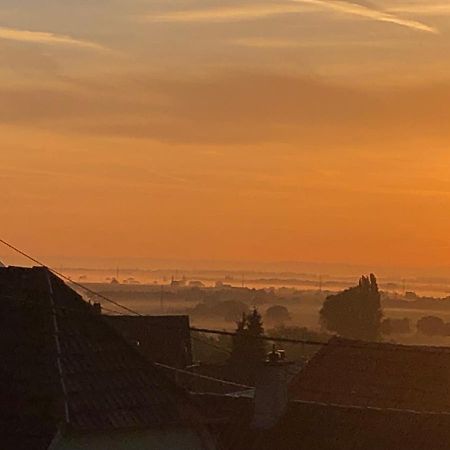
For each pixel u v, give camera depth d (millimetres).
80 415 27844
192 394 32688
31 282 31438
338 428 32031
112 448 28266
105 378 29531
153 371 30750
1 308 30312
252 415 32531
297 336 120500
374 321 140500
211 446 30359
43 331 29875
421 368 44375
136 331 66312
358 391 43969
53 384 28453
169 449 29562
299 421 32312
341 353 46844
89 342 30375
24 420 27641
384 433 31859
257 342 76938
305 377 45656
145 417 28969
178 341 65938
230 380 61312
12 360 29047
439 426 32062
